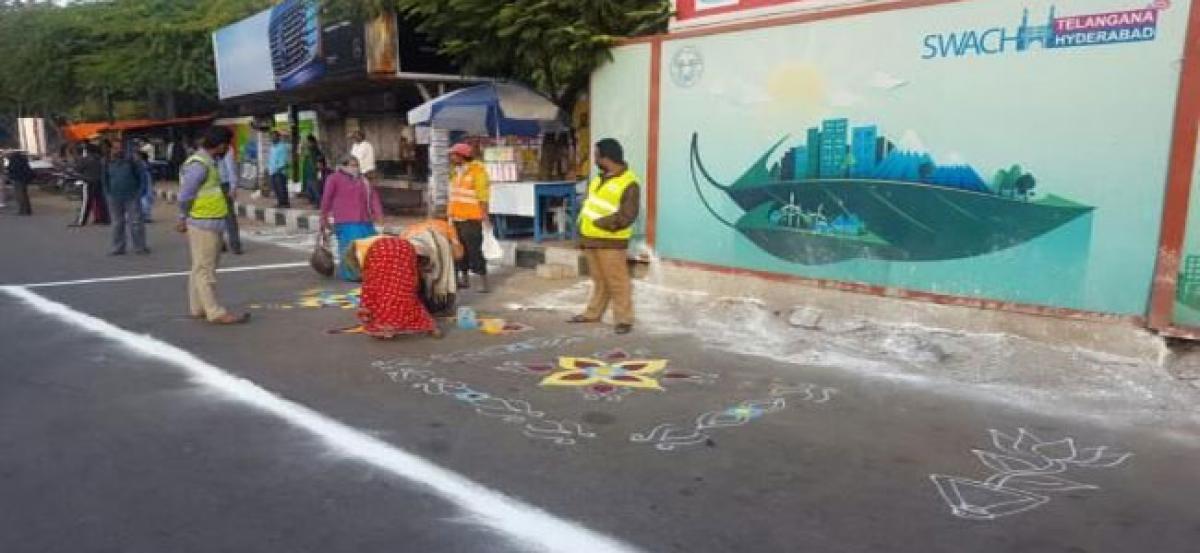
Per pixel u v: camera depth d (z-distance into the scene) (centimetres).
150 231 1620
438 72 1490
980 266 681
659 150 912
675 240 912
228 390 587
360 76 1516
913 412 541
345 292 961
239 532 378
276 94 1983
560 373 630
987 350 645
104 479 436
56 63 2795
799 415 536
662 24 1058
